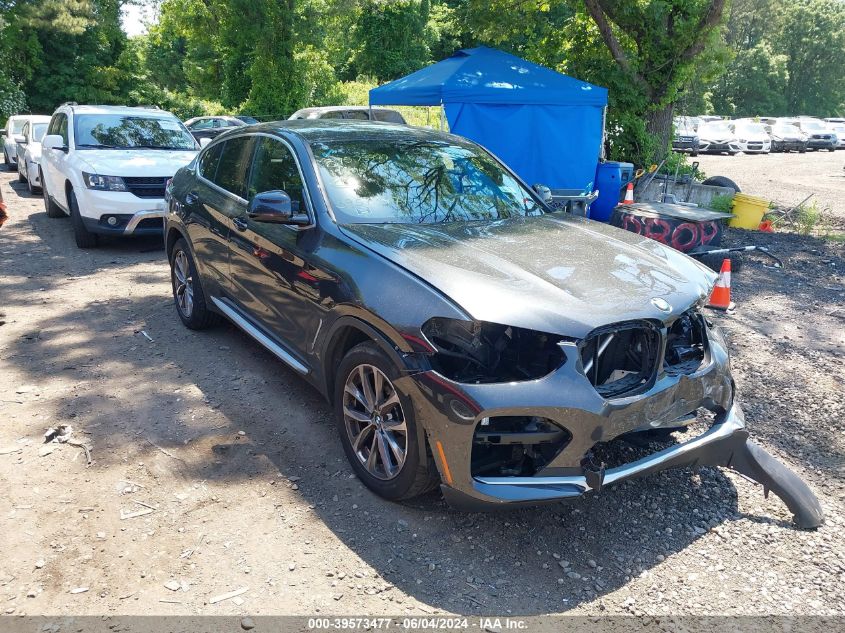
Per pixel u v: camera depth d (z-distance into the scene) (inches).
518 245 144.0
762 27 2765.7
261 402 176.4
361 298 130.2
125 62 1469.0
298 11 1153.4
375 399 131.9
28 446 152.1
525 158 413.1
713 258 316.5
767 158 1277.1
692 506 137.7
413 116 1009.5
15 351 209.2
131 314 247.3
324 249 146.3
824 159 1242.6
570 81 418.3
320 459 150.0
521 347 118.5
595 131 428.1
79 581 111.4
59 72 1378.0
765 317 257.9
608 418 115.6
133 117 392.2
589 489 116.0
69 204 358.6
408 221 157.2
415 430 121.6
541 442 116.1
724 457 136.5
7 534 122.2
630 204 347.3
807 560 122.3
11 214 455.8
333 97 1362.0
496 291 119.7
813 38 2878.9
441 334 118.8
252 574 114.3
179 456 149.9
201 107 1589.6
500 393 111.9
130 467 144.9
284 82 1177.4
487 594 111.6
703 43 479.2
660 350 122.9
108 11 1288.1
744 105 2785.4
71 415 167.2
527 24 519.5
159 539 122.3
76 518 127.3
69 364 199.5
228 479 141.7
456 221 161.3
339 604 108.3
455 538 124.9
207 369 197.0
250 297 179.9
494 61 426.9
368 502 134.7
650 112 509.0
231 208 190.4
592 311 117.6
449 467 116.0
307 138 175.6
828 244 404.2
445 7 1646.2
